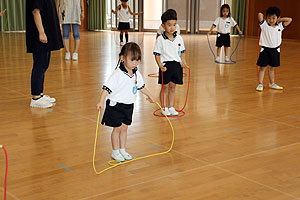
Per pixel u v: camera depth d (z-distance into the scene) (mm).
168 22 4082
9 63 7316
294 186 2596
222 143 3410
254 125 3912
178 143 3402
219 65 7527
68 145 3326
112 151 3055
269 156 3119
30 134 3590
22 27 13992
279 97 5086
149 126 3859
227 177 2729
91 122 3947
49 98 4668
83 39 11938
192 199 2414
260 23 5375
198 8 14156
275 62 5375
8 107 4465
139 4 14523
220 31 7871
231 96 5102
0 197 2414
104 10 15000
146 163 2977
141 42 11242
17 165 2912
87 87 5492
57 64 7355
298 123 3990
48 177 2717
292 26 12508
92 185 2600
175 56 4145
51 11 4332
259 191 2521
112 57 8344
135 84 2975
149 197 2439
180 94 5172
